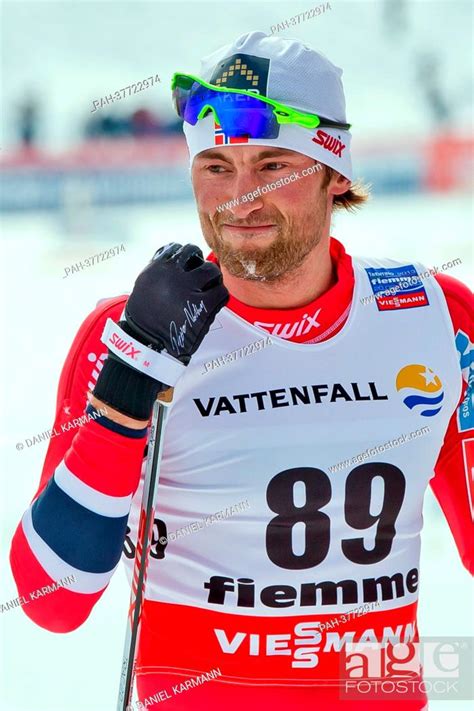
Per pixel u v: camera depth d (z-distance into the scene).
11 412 25.52
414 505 7.27
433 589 15.10
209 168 7.09
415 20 119.50
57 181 67.00
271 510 6.91
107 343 6.49
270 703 6.91
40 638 14.13
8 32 120.25
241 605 6.91
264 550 6.91
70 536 6.52
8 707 11.71
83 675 12.86
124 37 123.25
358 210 8.64
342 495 6.98
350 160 7.68
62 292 42.34
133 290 6.47
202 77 7.26
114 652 13.66
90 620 14.77
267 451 6.95
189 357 6.44
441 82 96.81
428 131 87.44
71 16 125.44
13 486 19.62
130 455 6.49
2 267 48.19
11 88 107.88
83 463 6.52
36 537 6.64
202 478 6.96
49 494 6.65
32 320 37.41
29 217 66.88
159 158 68.44
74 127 82.56
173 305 6.32
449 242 49.34
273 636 6.93
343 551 7.00
